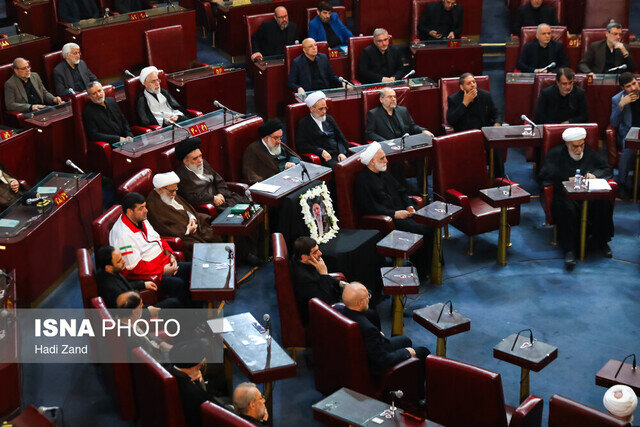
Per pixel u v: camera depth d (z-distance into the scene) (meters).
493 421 15.77
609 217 24.50
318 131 27.44
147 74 29.09
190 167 24.50
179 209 23.17
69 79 30.88
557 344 20.75
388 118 28.08
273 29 34.56
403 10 36.72
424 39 35.97
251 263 24.33
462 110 28.58
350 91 29.69
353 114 29.48
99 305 17.48
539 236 26.02
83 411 18.45
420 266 23.48
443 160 25.00
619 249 25.14
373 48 32.69
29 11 35.97
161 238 22.11
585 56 32.66
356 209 23.83
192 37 35.88
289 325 19.73
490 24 40.06
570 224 24.31
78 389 19.19
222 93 32.25
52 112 28.31
